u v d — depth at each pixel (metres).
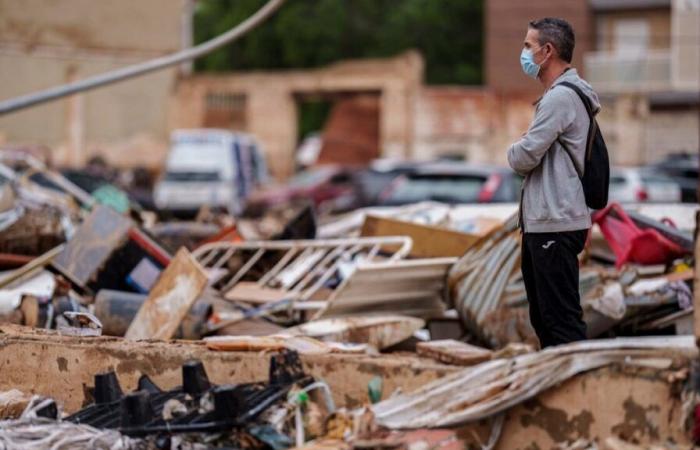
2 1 31.23
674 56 53.97
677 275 9.93
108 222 11.86
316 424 6.34
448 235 12.19
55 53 32.53
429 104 57.06
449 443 6.08
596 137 7.34
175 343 7.66
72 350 7.72
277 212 22.62
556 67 7.43
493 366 6.32
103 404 6.81
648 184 33.59
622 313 9.54
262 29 69.56
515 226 9.87
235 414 6.28
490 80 58.84
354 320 9.03
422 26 69.75
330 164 58.91
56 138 49.28
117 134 51.56
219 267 12.68
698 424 5.76
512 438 6.27
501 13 58.41
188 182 37.72
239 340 7.52
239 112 59.38
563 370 6.13
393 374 6.76
